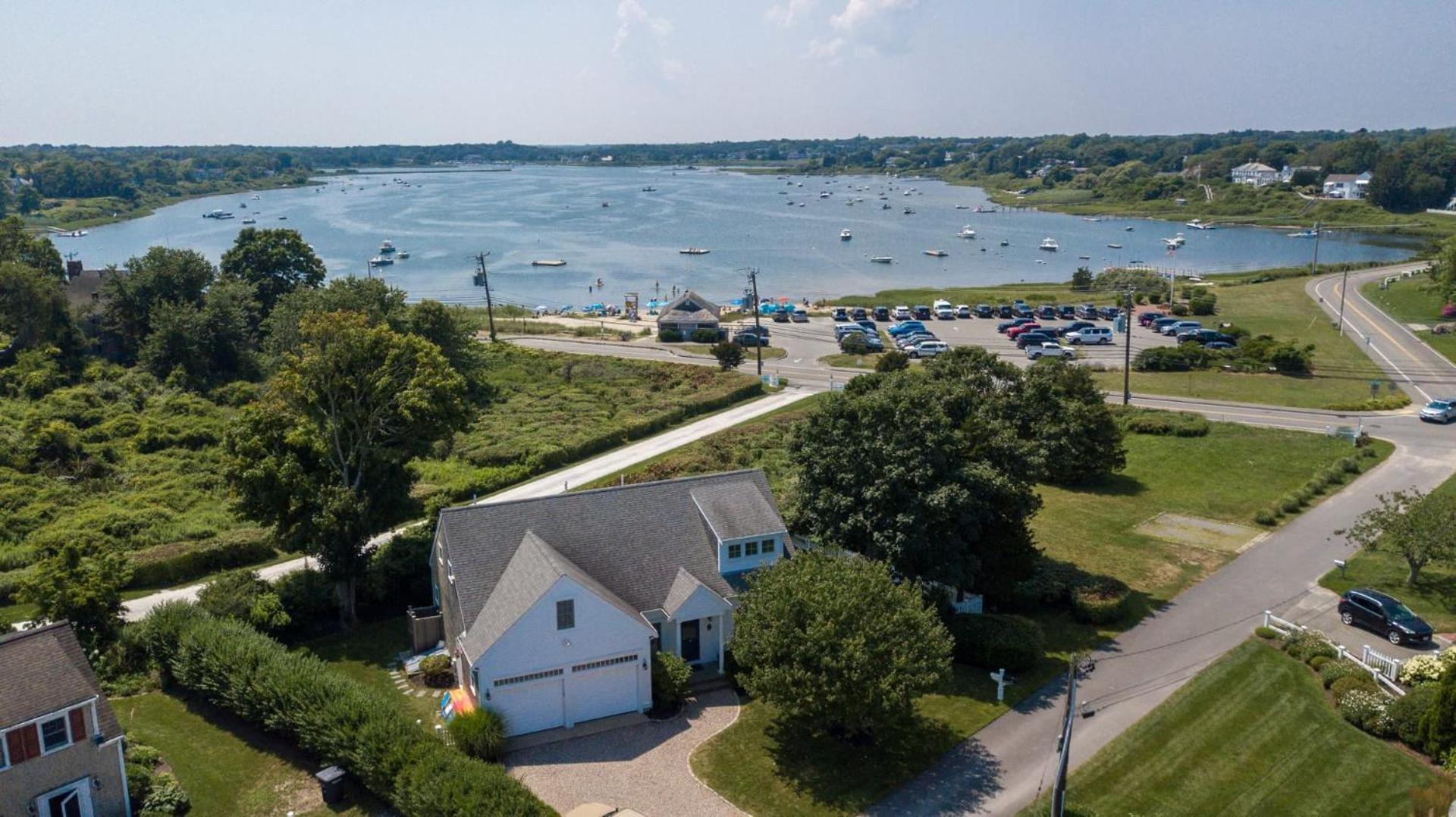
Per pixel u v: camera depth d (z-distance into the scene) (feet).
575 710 132.05
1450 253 436.35
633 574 145.69
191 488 229.25
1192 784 118.42
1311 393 314.35
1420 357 362.33
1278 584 177.78
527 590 129.90
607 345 420.77
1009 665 146.82
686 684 141.49
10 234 397.60
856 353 391.86
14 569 182.60
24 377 295.28
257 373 342.23
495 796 102.78
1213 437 269.85
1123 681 144.56
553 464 249.34
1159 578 182.09
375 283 340.80
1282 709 134.72
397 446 178.29
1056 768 122.31
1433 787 105.81
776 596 126.52
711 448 252.83
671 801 115.34
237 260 417.28
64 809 105.91
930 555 150.20
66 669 108.27
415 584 168.14
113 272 358.84
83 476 233.35
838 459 155.02
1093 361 371.97
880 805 115.14
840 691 117.39
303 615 159.63
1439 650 150.30
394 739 112.37
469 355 332.80
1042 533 204.54
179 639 138.10
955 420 167.12
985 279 649.61
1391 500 217.97
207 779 118.32
